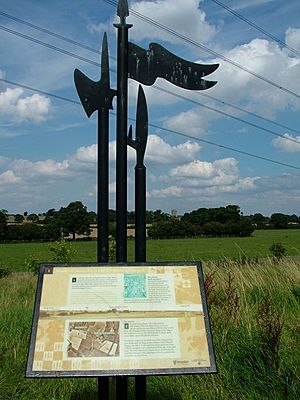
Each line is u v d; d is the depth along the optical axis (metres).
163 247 52.25
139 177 4.46
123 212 4.38
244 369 5.14
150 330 3.74
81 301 3.80
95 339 3.67
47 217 91.88
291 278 9.79
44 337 3.65
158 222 78.25
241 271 10.63
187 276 4.00
